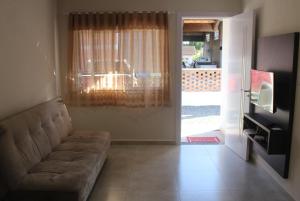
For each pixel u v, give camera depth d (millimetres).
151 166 4012
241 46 4277
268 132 3137
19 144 2742
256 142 3500
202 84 9406
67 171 2744
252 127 3914
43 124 3361
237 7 4688
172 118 4914
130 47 4695
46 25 4230
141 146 4875
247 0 4414
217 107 8227
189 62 10953
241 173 3779
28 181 2523
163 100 4797
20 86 3381
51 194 2445
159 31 4660
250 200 3104
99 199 3109
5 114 3035
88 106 4875
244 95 4168
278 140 3115
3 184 2479
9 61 3115
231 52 4691
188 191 3301
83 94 4836
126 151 4621
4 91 3008
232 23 4633
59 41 4781
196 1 4668
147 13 4633
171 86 4836
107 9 4695
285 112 3109
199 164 4086
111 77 4777
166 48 4680
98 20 4645
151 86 4781
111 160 4223
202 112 7602
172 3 4664
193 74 9352
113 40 4684
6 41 3051
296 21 2984
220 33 9727
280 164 3225
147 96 4805
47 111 3537
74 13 4676
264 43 3670
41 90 4027
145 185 3441
